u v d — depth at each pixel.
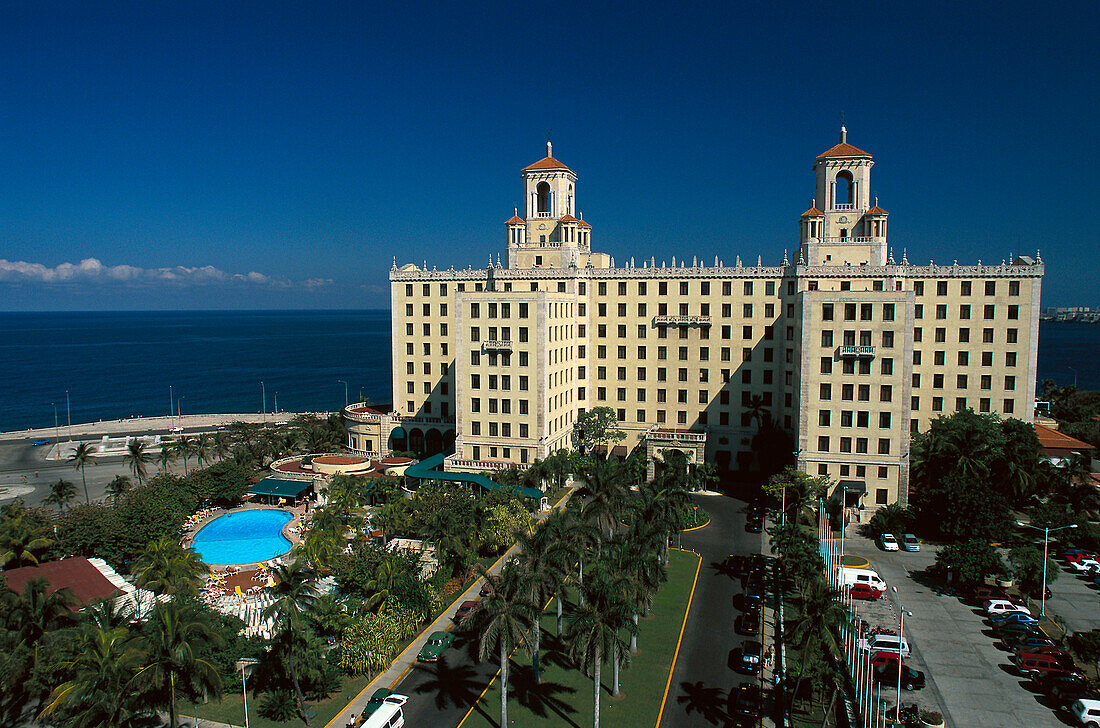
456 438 107.31
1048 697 50.34
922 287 102.75
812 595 51.88
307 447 138.12
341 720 49.47
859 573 69.31
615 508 69.31
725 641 60.22
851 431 92.50
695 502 100.50
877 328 90.50
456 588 70.25
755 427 113.12
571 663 57.28
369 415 126.12
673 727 48.22
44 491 121.50
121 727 44.34
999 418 98.62
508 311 102.69
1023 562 63.78
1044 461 91.38
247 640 57.00
